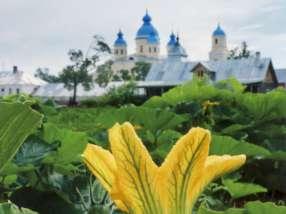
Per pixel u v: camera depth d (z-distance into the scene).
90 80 93.69
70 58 93.50
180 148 1.36
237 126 7.16
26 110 1.69
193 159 1.36
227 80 10.14
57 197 2.83
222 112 7.81
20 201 2.81
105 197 2.60
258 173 6.34
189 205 1.40
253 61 75.50
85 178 3.02
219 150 5.38
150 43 130.25
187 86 8.55
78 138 3.72
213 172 1.41
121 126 1.35
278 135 7.41
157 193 1.37
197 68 76.38
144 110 6.20
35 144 3.45
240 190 4.66
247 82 73.44
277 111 7.86
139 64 116.06
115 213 2.56
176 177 1.37
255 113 7.86
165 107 8.60
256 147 5.38
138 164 1.35
